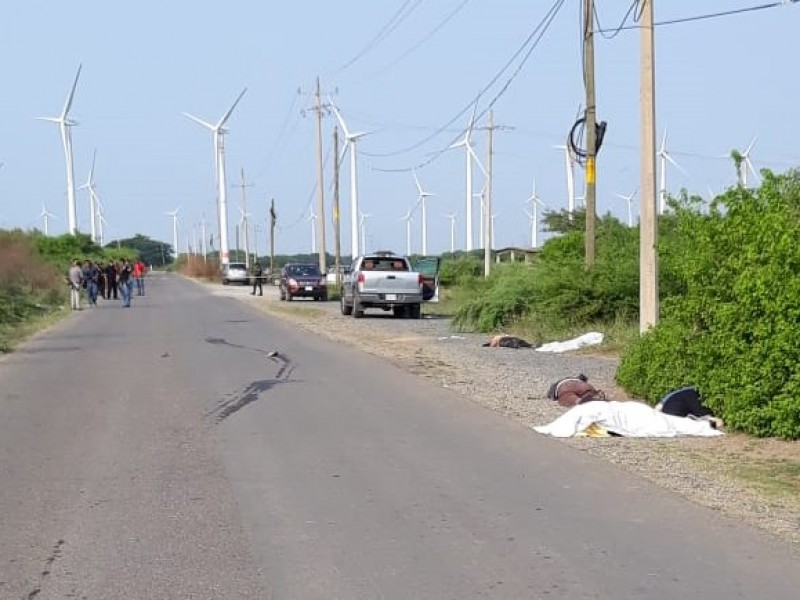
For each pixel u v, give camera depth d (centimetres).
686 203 1568
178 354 2375
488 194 5762
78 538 834
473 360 2233
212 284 9381
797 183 1505
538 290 2967
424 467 1100
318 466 1108
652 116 1886
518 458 1148
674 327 1507
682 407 1401
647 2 1878
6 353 2442
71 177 8588
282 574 737
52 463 1129
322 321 3684
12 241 5456
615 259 2806
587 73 2758
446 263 6712
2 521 888
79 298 4725
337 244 6738
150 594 697
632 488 998
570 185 5688
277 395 1662
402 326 3397
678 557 770
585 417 1316
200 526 868
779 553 778
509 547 800
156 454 1178
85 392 1717
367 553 787
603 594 688
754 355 1274
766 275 1254
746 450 1204
